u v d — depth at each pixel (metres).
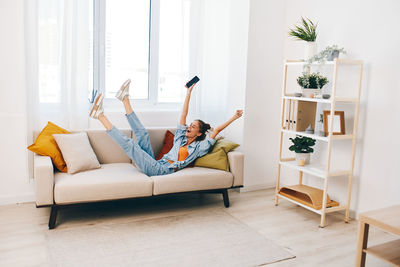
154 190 3.00
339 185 3.31
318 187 3.57
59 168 3.02
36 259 2.30
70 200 2.72
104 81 3.78
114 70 3.83
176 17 4.01
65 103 3.38
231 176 3.33
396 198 2.86
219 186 3.27
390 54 2.85
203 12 3.95
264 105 3.89
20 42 3.10
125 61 3.88
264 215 3.21
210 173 3.22
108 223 2.91
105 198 2.82
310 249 2.59
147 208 3.30
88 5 3.38
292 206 3.47
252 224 3.00
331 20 3.33
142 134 3.39
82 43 3.39
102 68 3.75
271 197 3.72
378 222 2.10
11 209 3.12
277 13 3.83
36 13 3.13
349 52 3.17
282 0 3.84
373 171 3.01
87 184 2.75
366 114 3.05
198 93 4.05
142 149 3.40
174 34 4.02
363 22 3.05
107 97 3.83
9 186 3.24
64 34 3.28
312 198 3.11
